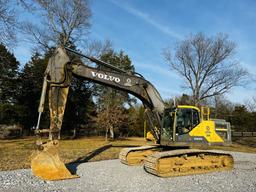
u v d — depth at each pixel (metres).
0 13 16.39
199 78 36.66
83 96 37.28
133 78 11.88
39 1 25.27
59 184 8.57
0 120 38.75
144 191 7.91
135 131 42.75
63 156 15.65
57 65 9.77
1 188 7.94
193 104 37.00
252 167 13.48
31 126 39.94
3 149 18.69
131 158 12.98
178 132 11.69
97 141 29.80
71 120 37.59
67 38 28.88
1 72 34.31
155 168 10.15
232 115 44.09
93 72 10.88
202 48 36.09
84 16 29.42
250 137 35.97
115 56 39.22
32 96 38.41
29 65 38.09
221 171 11.80
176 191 8.01
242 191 8.20
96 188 8.19
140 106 46.31
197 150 11.47
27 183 8.54
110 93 34.41
